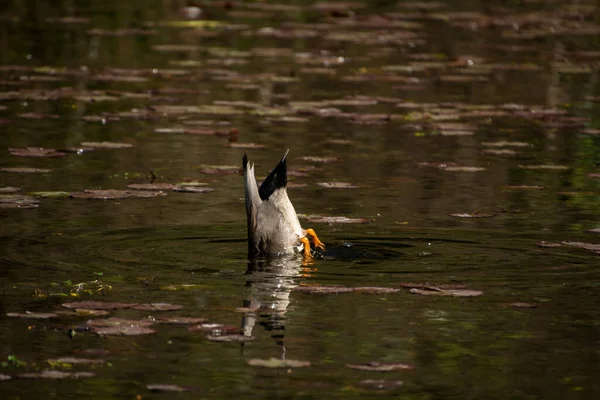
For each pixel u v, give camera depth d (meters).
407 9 34.56
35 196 13.08
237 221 12.12
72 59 24.08
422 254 10.81
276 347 8.27
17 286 9.61
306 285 9.73
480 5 35.97
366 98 20.00
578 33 29.14
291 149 16.42
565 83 22.97
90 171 14.59
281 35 27.19
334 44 28.20
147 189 13.55
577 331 8.66
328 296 9.54
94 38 27.39
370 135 17.69
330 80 22.88
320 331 8.61
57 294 9.41
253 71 23.22
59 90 19.92
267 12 33.41
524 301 9.38
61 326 8.63
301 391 7.42
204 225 11.91
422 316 9.01
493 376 7.73
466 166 15.23
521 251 10.96
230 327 8.55
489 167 15.27
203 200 13.12
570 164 15.52
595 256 10.78
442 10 34.34
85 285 9.67
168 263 10.45
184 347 8.27
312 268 10.34
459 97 20.95
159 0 35.66
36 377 7.60
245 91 21.33
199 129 17.58
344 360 7.99
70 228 11.65
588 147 16.78
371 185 14.06
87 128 17.69
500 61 25.27
